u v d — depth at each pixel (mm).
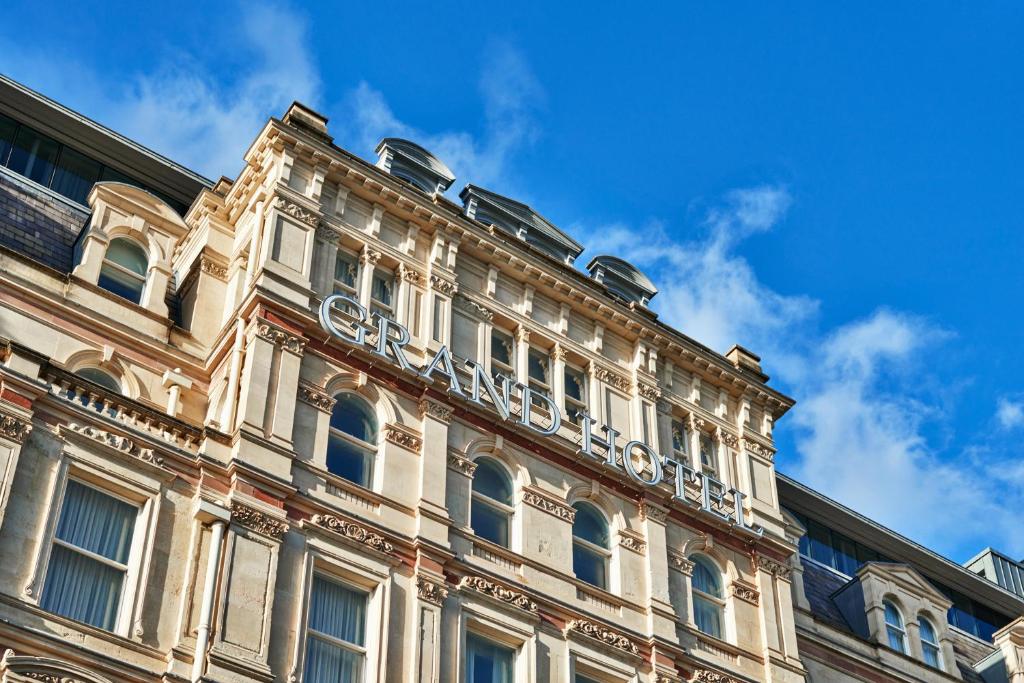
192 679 31250
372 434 38438
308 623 33875
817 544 55719
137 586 32250
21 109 44906
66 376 33812
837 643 46906
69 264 41062
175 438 34844
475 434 40062
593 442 42188
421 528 36750
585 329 45531
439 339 41312
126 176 46219
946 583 59375
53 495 32094
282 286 38750
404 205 42938
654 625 39844
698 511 43406
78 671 30094
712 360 47250
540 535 39469
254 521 34000
